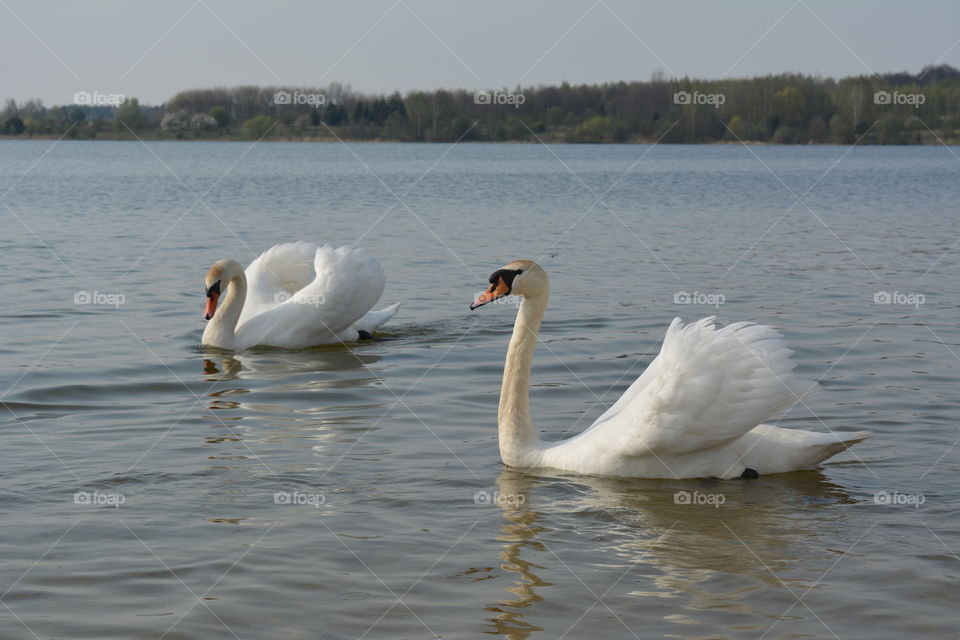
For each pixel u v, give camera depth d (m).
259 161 79.50
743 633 6.57
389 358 14.37
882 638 6.52
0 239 27.19
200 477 9.37
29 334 15.41
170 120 98.50
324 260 15.54
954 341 14.93
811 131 83.06
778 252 25.69
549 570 7.48
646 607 6.91
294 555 7.67
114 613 6.76
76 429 10.85
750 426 9.29
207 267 22.44
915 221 34.56
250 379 13.16
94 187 49.31
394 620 6.70
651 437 9.34
